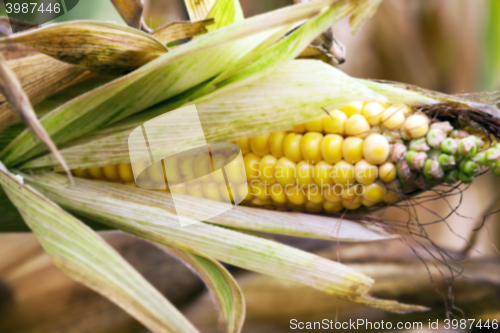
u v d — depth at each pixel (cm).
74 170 46
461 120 45
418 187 45
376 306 47
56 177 46
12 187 44
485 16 64
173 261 53
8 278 51
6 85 41
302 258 45
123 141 46
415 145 44
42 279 51
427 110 45
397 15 62
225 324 47
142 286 43
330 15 44
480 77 69
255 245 45
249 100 45
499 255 60
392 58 64
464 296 53
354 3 44
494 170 43
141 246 53
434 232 66
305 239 55
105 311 51
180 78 45
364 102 45
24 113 41
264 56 45
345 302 53
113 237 53
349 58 62
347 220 47
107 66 46
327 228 46
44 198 44
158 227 45
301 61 45
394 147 44
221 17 49
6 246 51
